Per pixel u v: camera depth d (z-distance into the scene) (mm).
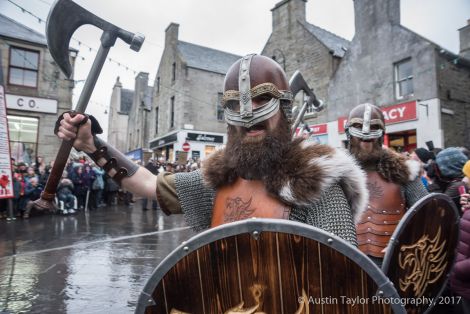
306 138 1273
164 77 24656
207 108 22562
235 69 1213
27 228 7270
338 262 875
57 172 1295
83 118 1304
